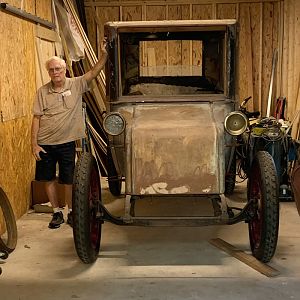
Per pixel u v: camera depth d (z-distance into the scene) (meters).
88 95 6.66
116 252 3.91
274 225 3.31
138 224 3.47
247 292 3.10
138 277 3.38
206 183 3.51
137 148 3.57
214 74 4.57
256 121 5.82
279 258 3.70
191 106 4.21
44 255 3.86
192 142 3.56
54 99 4.43
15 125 4.87
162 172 3.52
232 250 3.84
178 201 5.46
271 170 3.42
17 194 4.91
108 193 5.93
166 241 4.17
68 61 6.54
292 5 7.39
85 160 3.60
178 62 7.83
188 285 3.22
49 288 3.22
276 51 7.95
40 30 5.68
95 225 3.73
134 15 8.12
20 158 5.01
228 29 4.23
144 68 4.67
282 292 3.09
